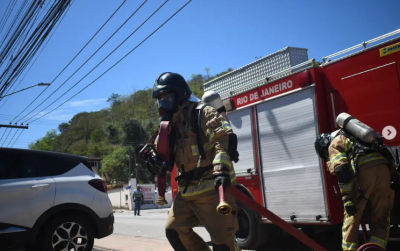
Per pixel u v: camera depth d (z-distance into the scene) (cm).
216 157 267
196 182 293
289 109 582
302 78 557
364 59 500
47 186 563
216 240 290
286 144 583
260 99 628
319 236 708
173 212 310
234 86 846
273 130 605
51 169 588
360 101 500
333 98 533
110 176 5506
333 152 420
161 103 305
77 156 627
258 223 613
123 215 2166
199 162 290
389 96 471
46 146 8606
